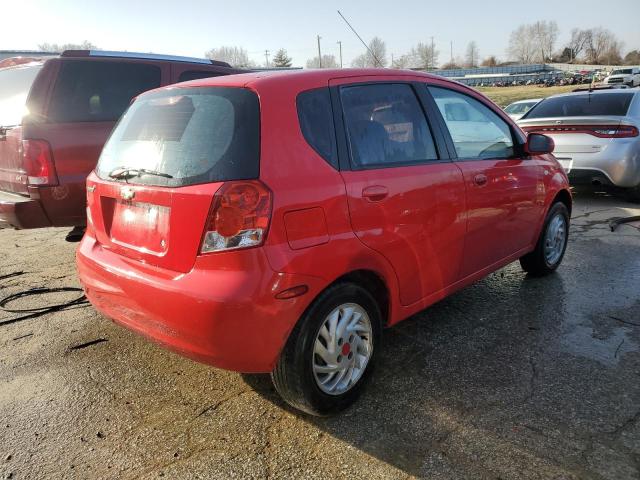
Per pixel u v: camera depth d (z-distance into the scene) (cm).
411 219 299
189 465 240
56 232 662
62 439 261
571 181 765
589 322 376
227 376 316
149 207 260
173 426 269
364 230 271
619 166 718
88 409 285
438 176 319
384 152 296
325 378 265
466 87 378
